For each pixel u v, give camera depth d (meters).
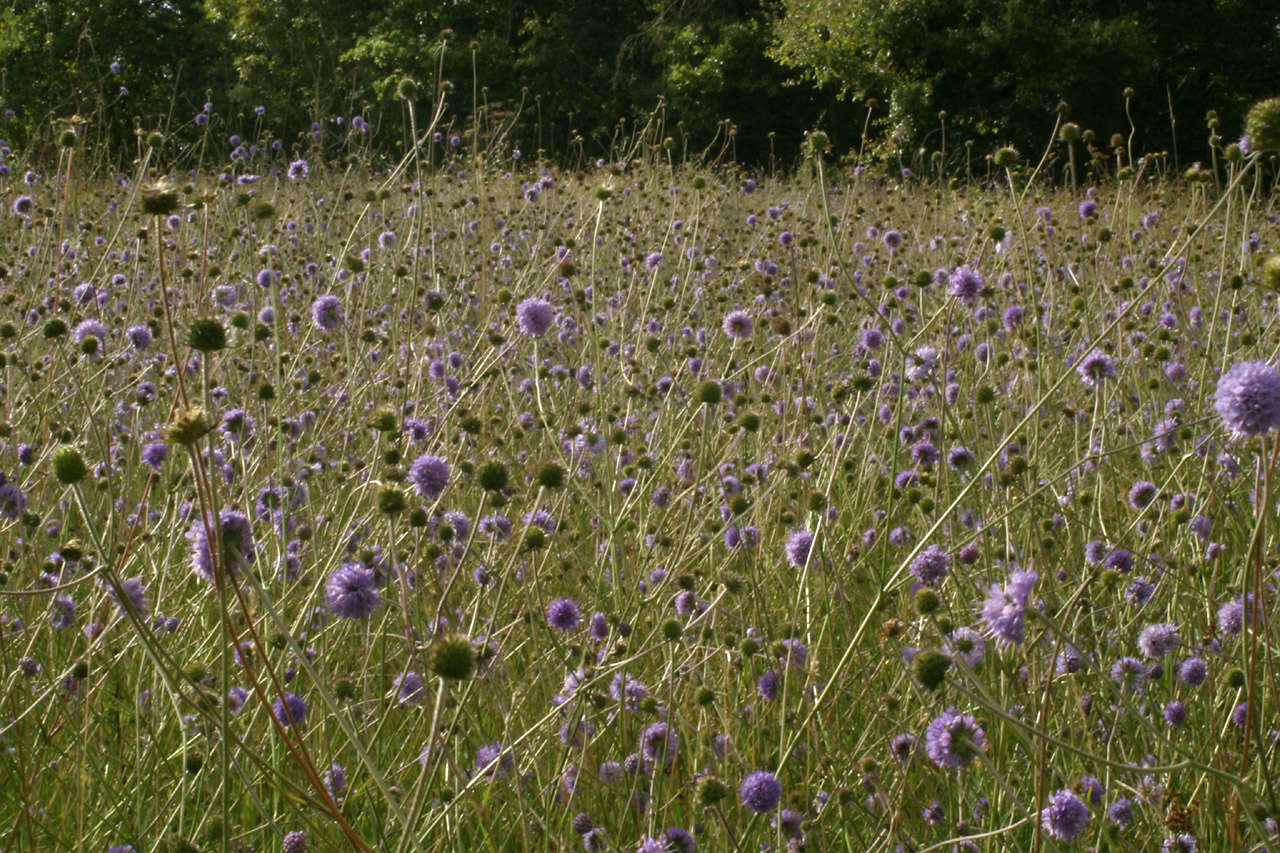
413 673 3.15
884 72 22.45
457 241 7.53
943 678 2.21
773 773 2.95
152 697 3.14
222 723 2.23
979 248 6.66
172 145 11.96
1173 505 4.20
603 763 3.05
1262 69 22.94
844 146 26.31
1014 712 3.08
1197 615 3.60
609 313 6.76
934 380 4.29
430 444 4.11
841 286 7.19
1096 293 6.26
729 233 9.41
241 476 4.16
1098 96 22.20
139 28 25.64
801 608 3.83
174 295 6.53
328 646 3.62
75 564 3.70
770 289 6.41
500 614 3.75
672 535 4.09
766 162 27.38
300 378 5.44
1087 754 2.01
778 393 5.71
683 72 26.23
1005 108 22.27
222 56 26.38
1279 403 2.22
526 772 2.94
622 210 9.28
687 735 3.08
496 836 2.94
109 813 2.96
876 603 2.79
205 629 3.86
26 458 4.38
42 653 3.63
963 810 2.79
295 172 8.80
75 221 7.35
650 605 3.70
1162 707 3.43
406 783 3.13
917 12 21.34
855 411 3.86
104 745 3.32
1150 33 21.92
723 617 3.53
